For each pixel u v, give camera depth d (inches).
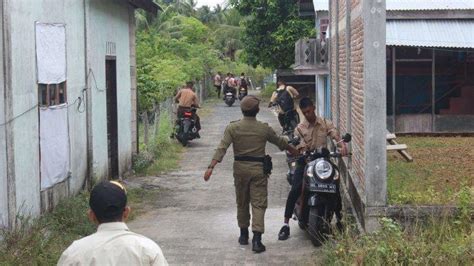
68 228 342.6
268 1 1294.3
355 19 380.2
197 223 389.7
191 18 1972.2
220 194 482.6
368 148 297.1
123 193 150.6
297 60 711.1
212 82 1877.5
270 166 327.9
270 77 2064.5
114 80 521.3
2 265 256.4
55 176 368.2
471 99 786.8
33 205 333.1
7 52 301.1
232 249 330.3
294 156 337.1
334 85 569.9
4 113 299.0
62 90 386.9
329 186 318.0
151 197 471.5
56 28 371.6
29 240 282.4
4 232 286.4
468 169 454.3
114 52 515.8
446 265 246.8
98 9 466.3
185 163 638.5
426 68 786.8
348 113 420.2
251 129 327.3
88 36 437.4
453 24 741.3
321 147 333.1
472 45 705.6
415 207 292.2
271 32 1330.0
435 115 756.0
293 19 1290.6
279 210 418.0
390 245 260.8
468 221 282.2
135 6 580.1
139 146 642.2
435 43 706.8
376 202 296.5
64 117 386.3
